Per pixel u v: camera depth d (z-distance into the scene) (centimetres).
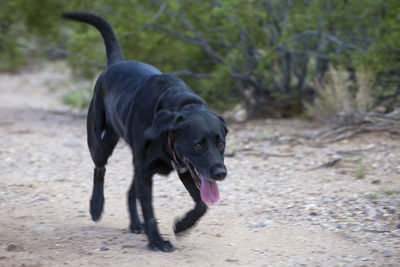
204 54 1284
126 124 442
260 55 1184
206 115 387
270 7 1168
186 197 595
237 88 1249
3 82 2183
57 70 2531
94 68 1293
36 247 424
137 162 425
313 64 1287
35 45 1496
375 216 491
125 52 1162
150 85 428
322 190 600
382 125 888
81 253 408
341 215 503
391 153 754
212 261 391
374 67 984
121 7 1154
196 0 1148
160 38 1166
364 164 706
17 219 509
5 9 1270
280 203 557
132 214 477
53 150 872
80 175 707
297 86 1219
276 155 788
